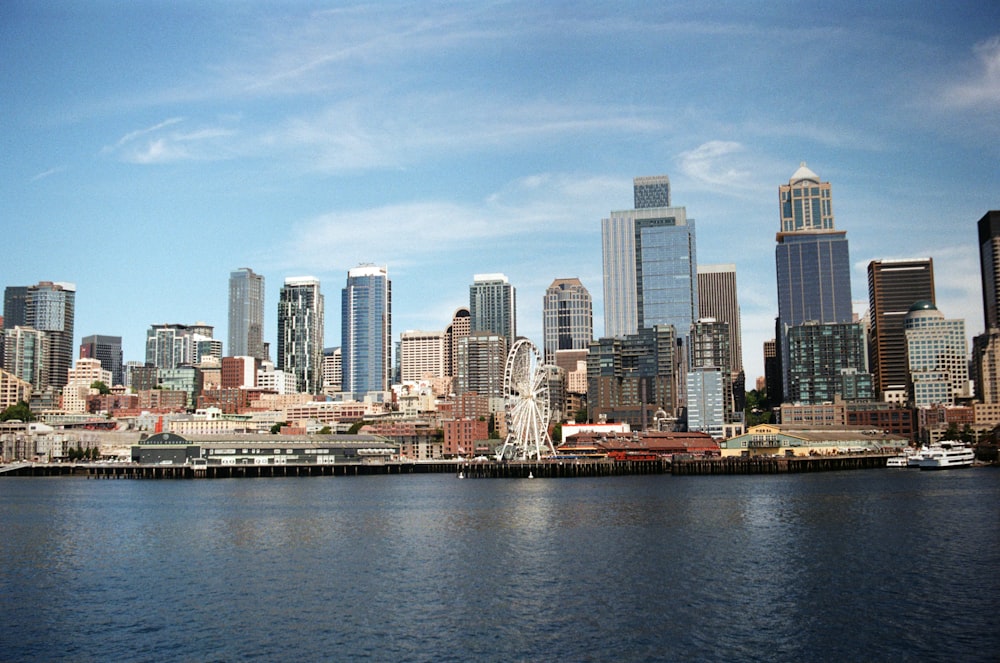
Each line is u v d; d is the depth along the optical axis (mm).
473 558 133875
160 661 85688
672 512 189750
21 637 93188
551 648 88125
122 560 135125
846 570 120688
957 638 89312
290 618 99375
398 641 90938
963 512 183375
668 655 85688
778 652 86000
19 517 196375
